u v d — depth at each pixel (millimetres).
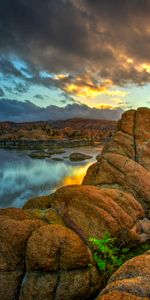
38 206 14266
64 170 53156
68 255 10570
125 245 12531
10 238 10867
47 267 10398
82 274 10617
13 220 11531
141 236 13266
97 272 10984
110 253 11492
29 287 10305
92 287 10781
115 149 18812
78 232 11875
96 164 17688
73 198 12883
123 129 19547
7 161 67250
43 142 123188
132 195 15594
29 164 61656
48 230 10953
